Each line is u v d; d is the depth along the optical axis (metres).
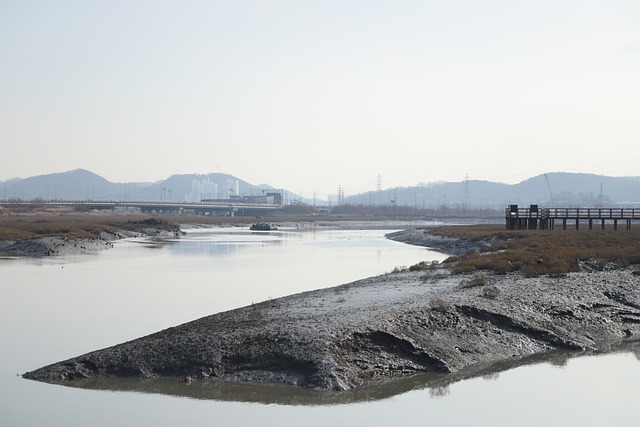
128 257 79.56
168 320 35.47
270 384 23.31
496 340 28.92
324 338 25.39
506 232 95.69
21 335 31.69
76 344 29.69
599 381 25.03
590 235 78.50
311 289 47.81
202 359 24.78
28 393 22.84
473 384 24.53
